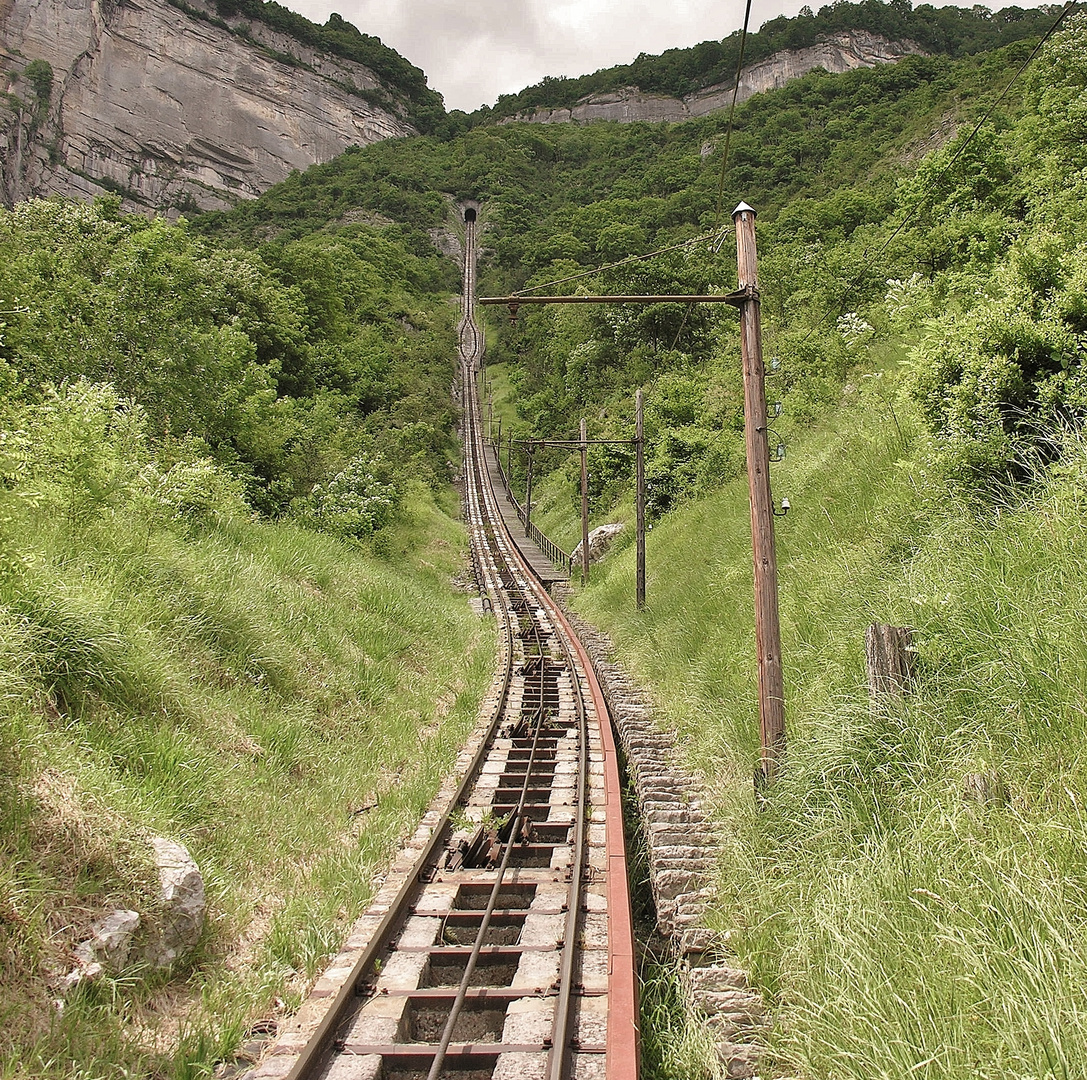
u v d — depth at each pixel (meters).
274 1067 4.24
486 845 7.43
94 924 4.84
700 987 4.90
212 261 39.22
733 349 38.97
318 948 5.55
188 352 21.03
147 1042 4.46
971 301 11.98
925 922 4.42
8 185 153.38
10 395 13.16
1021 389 9.12
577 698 14.32
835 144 103.06
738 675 10.59
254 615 10.78
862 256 30.83
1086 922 3.78
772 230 61.12
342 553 19.45
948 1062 3.38
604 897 6.47
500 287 126.81
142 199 177.25
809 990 4.42
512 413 87.81
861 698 6.93
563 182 193.38
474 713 13.37
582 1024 4.68
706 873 6.61
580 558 37.50
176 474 13.21
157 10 190.38
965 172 23.56
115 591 8.64
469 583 36.22
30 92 162.00
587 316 71.75
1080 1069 3.12
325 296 61.44
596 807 8.74
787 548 13.80
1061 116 22.00
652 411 37.09
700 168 121.25
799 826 6.39
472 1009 5.03
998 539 7.39
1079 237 10.80
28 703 6.09
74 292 19.92
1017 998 3.52
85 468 10.45
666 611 17.52
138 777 6.54
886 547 10.07
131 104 181.12
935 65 125.25
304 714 9.92
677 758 9.85
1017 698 5.54
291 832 7.32
